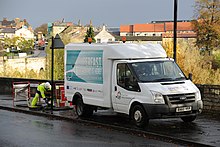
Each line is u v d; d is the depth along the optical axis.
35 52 123.06
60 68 54.25
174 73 14.14
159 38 110.62
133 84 13.62
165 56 14.90
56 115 16.91
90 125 14.77
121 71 14.24
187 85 13.51
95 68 15.45
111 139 11.85
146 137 12.17
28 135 12.61
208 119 14.75
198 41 72.88
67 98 17.19
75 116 16.55
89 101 15.79
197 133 12.13
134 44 14.70
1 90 28.73
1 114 18.33
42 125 14.82
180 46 39.12
